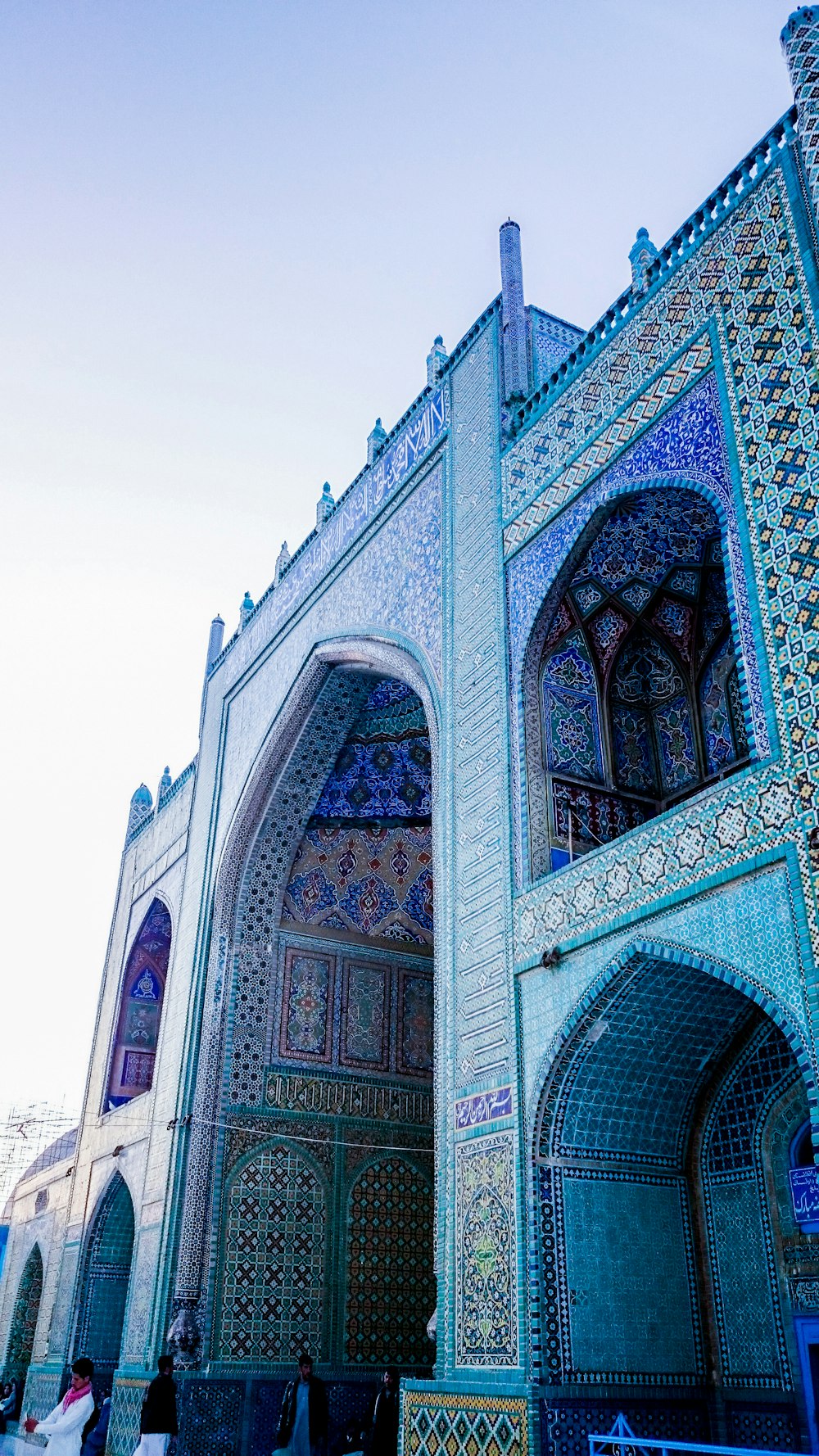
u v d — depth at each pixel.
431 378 9.23
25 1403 14.70
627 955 5.66
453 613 8.12
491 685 7.43
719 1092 6.49
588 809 7.12
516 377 8.03
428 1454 6.21
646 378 6.50
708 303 6.11
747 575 5.36
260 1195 9.95
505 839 6.90
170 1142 10.70
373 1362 9.83
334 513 10.68
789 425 5.38
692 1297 6.21
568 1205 6.03
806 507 5.17
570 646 7.42
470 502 8.19
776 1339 5.88
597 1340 5.82
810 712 4.91
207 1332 9.30
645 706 7.73
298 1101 10.47
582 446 6.98
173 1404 7.88
